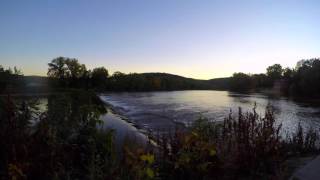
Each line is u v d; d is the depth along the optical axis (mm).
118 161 5137
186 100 65875
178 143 5660
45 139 4820
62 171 4652
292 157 7379
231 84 170500
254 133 6273
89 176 4602
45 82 99000
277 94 99875
